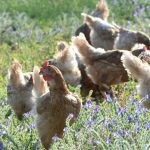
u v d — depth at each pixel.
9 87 17.66
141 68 16.50
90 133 14.30
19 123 16.72
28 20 30.52
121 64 19.17
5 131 14.73
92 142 14.10
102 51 19.77
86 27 24.69
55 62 19.14
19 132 14.96
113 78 19.50
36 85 15.19
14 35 27.67
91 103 17.25
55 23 30.12
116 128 14.77
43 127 14.73
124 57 16.66
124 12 32.12
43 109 14.72
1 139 14.53
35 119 14.90
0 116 16.52
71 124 14.98
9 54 24.81
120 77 19.48
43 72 14.84
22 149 14.08
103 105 17.11
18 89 17.52
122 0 33.16
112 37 23.44
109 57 19.39
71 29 28.69
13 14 31.34
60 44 20.73
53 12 31.88
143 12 31.58
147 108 16.33
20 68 18.05
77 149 13.82
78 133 14.30
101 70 19.48
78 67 19.81
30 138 14.29
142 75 16.45
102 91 19.70
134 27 28.91
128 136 14.14
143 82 16.45
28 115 16.05
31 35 27.75
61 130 14.81
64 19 30.28
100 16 26.20
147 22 30.11
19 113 17.59
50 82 14.67
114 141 13.86
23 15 31.06
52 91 14.67
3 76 22.12
